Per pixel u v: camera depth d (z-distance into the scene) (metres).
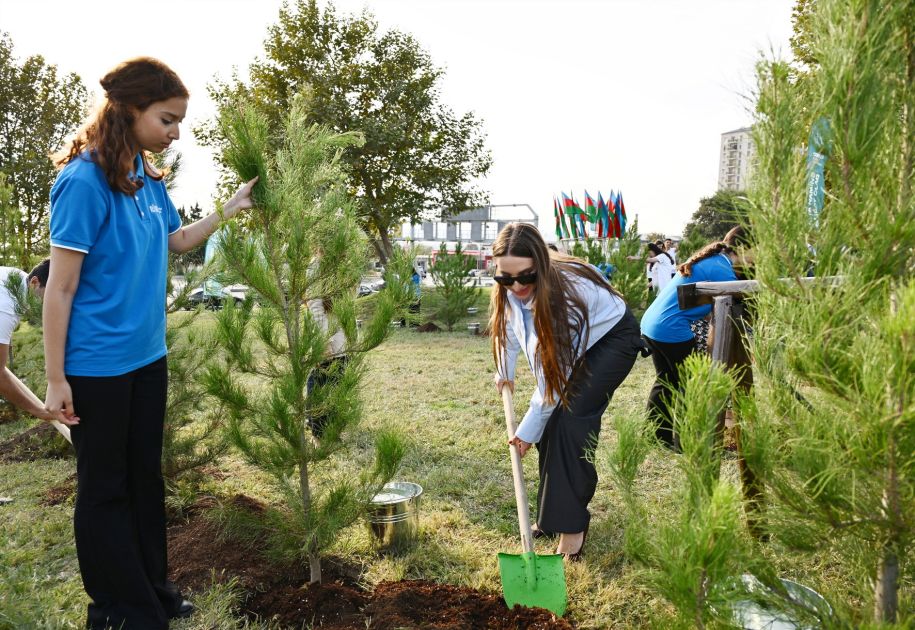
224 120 2.28
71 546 2.95
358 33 15.05
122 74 1.87
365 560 2.81
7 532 3.09
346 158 13.73
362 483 2.53
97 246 1.93
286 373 2.39
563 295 2.59
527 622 2.24
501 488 3.71
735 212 1.38
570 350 2.60
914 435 1.11
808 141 1.27
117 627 2.09
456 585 2.60
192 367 3.46
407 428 4.86
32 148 14.89
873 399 1.13
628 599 2.49
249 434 2.47
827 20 1.24
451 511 3.40
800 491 1.36
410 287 2.59
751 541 1.42
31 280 3.08
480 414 5.37
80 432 2.01
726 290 2.64
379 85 14.90
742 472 1.62
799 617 1.39
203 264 3.64
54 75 15.80
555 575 2.40
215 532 2.91
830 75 1.21
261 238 2.35
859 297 1.19
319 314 3.13
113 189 1.93
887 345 1.11
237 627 2.29
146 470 2.22
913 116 1.25
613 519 3.20
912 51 1.25
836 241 1.24
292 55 14.64
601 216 15.01
